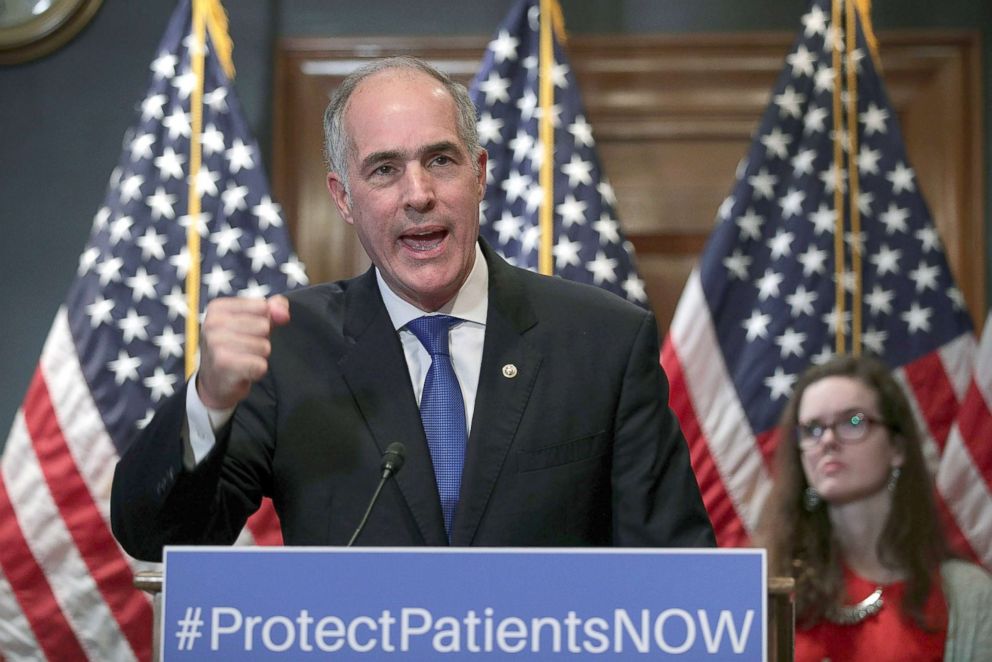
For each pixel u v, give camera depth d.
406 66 5.58
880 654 7.48
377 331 5.61
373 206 5.39
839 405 7.98
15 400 11.91
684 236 12.04
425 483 5.25
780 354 10.45
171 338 10.48
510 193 10.75
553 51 10.98
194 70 10.95
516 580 4.03
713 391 10.47
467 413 5.50
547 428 5.39
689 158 12.05
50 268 12.04
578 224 10.58
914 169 11.40
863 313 10.55
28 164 12.16
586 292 5.89
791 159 10.77
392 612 4.04
